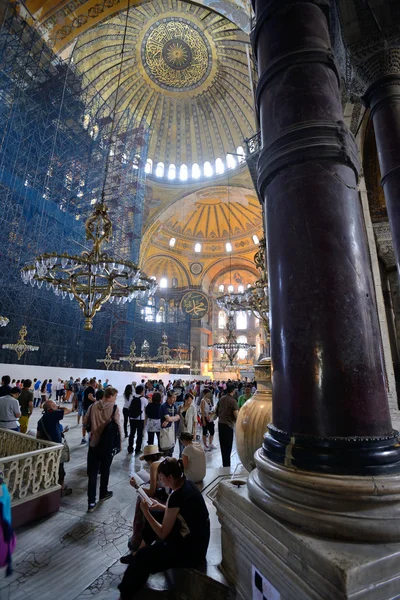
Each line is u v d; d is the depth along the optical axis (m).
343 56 3.10
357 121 6.32
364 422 1.43
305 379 1.52
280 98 1.94
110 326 22.20
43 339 16.62
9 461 3.44
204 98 26.92
